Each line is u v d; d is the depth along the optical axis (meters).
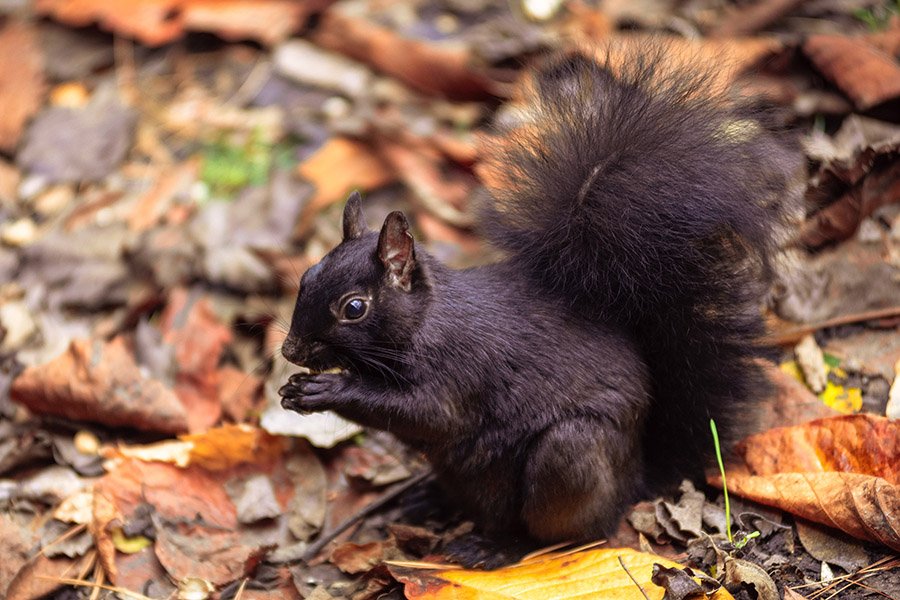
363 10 13.62
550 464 7.68
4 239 11.59
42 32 13.73
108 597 8.20
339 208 11.54
